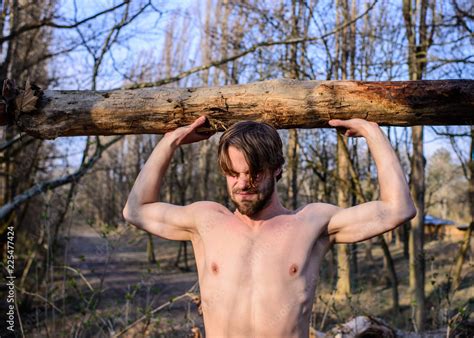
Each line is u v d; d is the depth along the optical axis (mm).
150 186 2074
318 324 6113
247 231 1855
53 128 2400
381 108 2346
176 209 2020
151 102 2379
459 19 7668
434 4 8359
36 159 9422
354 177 9250
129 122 2396
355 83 2367
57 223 7371
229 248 1829
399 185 1915
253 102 2352
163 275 13273
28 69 8859
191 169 16922
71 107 2387
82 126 2416
